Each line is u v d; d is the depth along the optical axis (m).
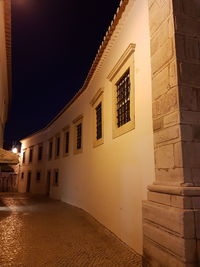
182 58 3.80
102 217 7.33
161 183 3.89
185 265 2.97
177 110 3.63
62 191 14.52
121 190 5.85
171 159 3.72
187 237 3.05
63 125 15.30
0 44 8.09
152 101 4.40
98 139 8.55
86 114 10.48
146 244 3.97
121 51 6.45
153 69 4.44
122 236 5.56
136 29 5.46
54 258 4.36
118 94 6.77
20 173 27.42
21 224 7.29
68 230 6.60
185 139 3.53
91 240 5.60
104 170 7.45
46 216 8.82
